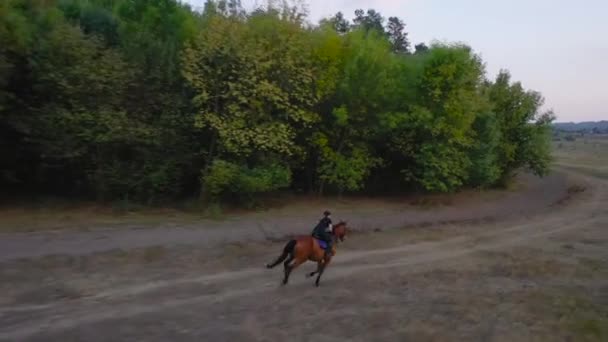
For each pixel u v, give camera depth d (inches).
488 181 1549.0
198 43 1031.6
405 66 1336.1
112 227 852.0
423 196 1418.6
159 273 631.8
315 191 1311.5
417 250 834.2
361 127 1241.4
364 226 1003.3
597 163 3011.8
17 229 796.0
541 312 546.6
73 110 940.6
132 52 1043.3
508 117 1701.5
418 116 1235.2
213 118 1001.5
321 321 497.7
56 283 568.1
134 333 445.4
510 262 771.4
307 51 1131.9
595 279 687.1
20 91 970.1
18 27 903.1
